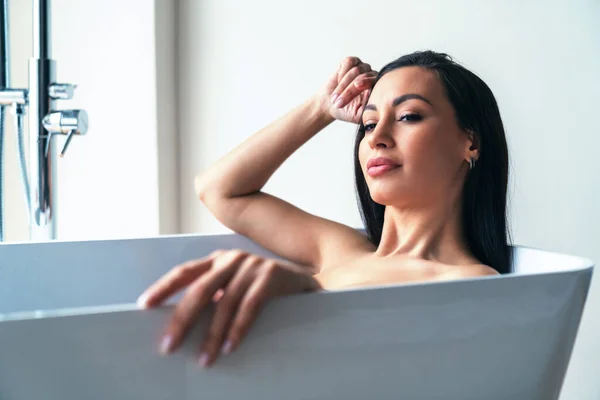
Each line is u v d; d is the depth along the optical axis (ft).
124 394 2.18
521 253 3.75
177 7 6.17
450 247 3.76
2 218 4.15
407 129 3.61
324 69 5.70
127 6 5.94
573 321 2.86
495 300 2.60
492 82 5.13
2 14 4.06
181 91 6.22
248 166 4.21
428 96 3.62
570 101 4.90
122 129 6.03
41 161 4.04
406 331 2.47
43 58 4.00
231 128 6.07
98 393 2.15
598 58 4.80
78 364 2.13
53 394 2.12
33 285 3.67
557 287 2.73
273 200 4.24
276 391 2.33
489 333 2.62
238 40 5.98
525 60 5.01
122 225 6.10
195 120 6.19
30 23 6.24
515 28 5.02
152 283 3.91
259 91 5.94
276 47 5.85
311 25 5.72
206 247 4.09
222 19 6.02
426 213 3.73
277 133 4.24
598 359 4.88
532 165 5.04
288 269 2.34
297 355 2.34
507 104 5.09
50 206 4.10
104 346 2.14
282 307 2.29
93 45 6.06
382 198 3.66
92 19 6.05
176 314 2.16
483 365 2.64
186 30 6.16
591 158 4.86
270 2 5.84
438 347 2.54
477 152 3.72
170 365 2.20
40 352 2.09
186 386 2.23
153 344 2.17
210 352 2.20
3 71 4.09
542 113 4.99
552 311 2.74
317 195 5.77
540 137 5.01
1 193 4.15
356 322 2.39
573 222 4.94
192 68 6.16
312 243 4.16
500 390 2.70
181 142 6.26
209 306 2.21
